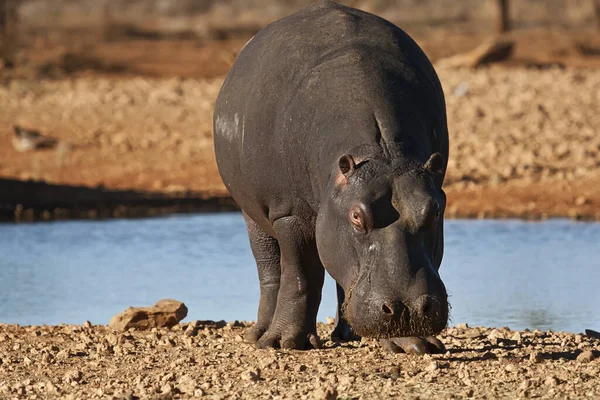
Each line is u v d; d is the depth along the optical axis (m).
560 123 62.44
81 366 20.02
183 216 44.69
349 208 16.34
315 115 18.64
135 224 42.56
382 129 17.83
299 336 20.80
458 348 21.14
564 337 22.48
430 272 15.81
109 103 73.88
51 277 32.06
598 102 70.25
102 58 111.00
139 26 169.25
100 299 28.91
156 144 60.19
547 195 46.25
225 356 20.38
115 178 53.06
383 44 19.64
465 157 54.72
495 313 26.58
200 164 55.66
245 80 20.44
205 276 32.06
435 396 16.72
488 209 44.16
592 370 18.28
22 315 27.00
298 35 20.02
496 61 100.31
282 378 18.27
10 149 59.12
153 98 75.81
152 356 20.64
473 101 71.62
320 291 21.02
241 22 189.75
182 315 24.75
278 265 22.44
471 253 35.16
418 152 17.73
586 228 40.38
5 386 18.14
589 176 49.34
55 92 81.50
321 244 17.30
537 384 17.23
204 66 106.88
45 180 52.25
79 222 43.22
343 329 22.53
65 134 62.72
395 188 16.33
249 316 26.84
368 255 16.12
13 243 38.31
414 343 20.11
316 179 18.33
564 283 30.14
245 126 19.92
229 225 42.06
